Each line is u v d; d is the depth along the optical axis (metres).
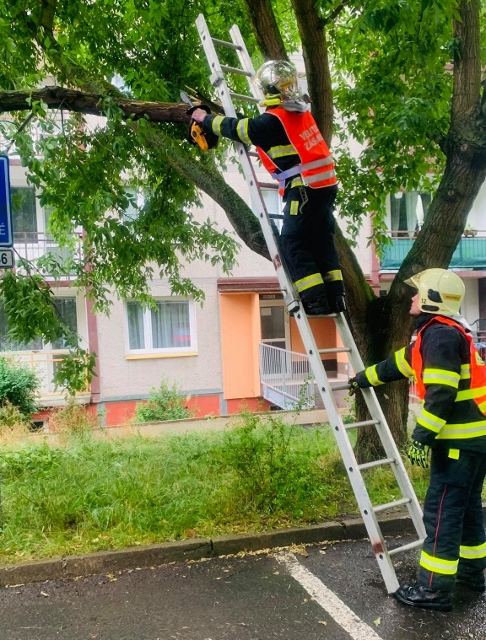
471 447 3.06
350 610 3.13
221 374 13.21
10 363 11.02
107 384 12.44
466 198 4.95
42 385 12.27
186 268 12.84
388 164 6.22
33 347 12.47
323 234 3.82
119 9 5.88
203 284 12.98
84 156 5.04
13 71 4.66
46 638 2.92
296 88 3.44
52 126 4.73
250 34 6.28
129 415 12.17
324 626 2.98
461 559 3.36
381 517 4.32
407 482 3.60
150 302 8.12
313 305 3.54
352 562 3.77
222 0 6.09
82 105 4.62
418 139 5.59
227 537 3.96
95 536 3.98
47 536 3.99
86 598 3.35
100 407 12.31
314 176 3.45
